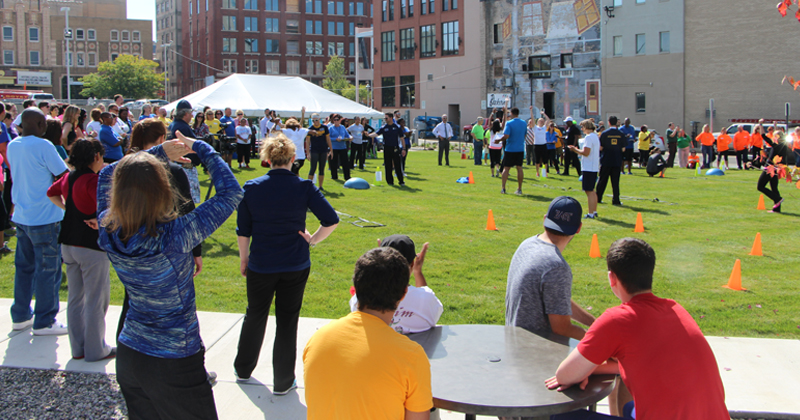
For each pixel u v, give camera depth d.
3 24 75.06
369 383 2.16
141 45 83.50
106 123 8.75
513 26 48.25
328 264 7.42
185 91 95.81
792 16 36.25
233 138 18.66
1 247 7.90
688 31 39.94
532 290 3.21
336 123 16.11
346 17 91.12
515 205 12.21
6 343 4.85
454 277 6.88
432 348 2.96
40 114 4.89
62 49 78.75
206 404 2.72
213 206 2.68
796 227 10.13
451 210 11.52
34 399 3.92
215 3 84.19
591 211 11.02
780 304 6.00
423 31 55.81
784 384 4.15
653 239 9.09
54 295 5.08
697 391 2.46
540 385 2.59
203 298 6.09
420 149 36.78
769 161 11.59
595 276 6.97
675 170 21.80
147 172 2.45
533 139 18.69
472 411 2.41
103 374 4.32
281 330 3.95
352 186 14.55
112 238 2.50
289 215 3.85
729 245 8.72
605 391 2.57
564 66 45.59
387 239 3.31
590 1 43.72
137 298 2.56
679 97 40.66
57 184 4.61
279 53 87.81
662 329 2.53
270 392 4.08
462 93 52.94
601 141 12.55
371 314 2.32
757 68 37.78
